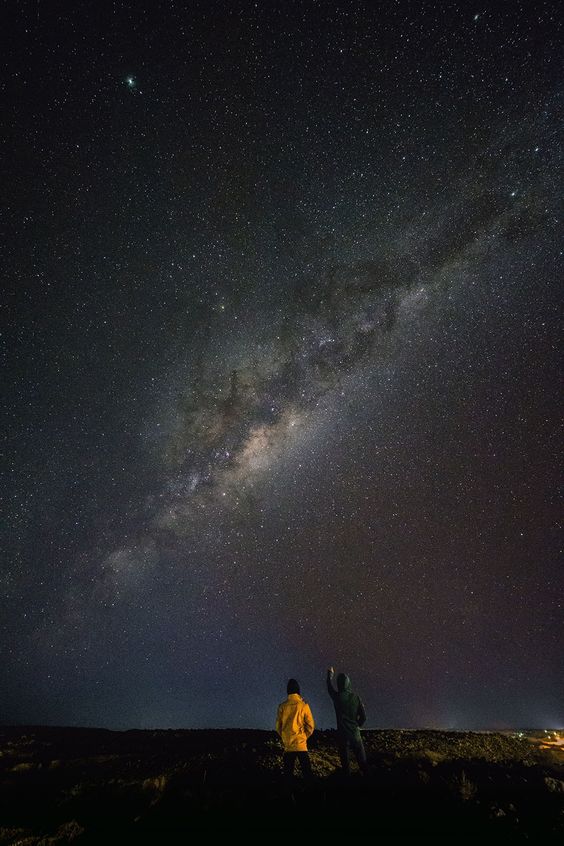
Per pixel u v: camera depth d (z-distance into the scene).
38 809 6.55
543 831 5.29
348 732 6.88
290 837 5.27
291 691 7.07
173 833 5.53
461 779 6.69
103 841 5.45
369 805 5.95
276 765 7.53
